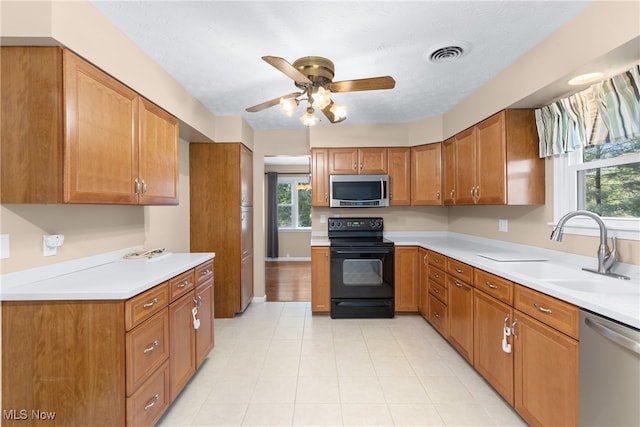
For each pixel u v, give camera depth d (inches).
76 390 53.5
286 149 153.5
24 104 53.1
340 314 130.9
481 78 94.0
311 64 77.6
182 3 58.0
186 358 77.5
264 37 69.7
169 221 114.3
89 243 73.9
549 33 69.4
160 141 84.0
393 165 142.8
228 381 83.2
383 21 63.9
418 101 114.7
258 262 154.8
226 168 131.0
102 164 62.1
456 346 96.2
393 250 130.8
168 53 76.9
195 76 90.1
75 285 57.0
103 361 53.3
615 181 70.8
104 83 62.6
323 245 133.6
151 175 79.5
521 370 64.1
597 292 57.4
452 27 66.5
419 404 73.0
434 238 147.5
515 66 82.8
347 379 83.9
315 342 107.7
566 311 51.9
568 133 76.4
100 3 58.1
